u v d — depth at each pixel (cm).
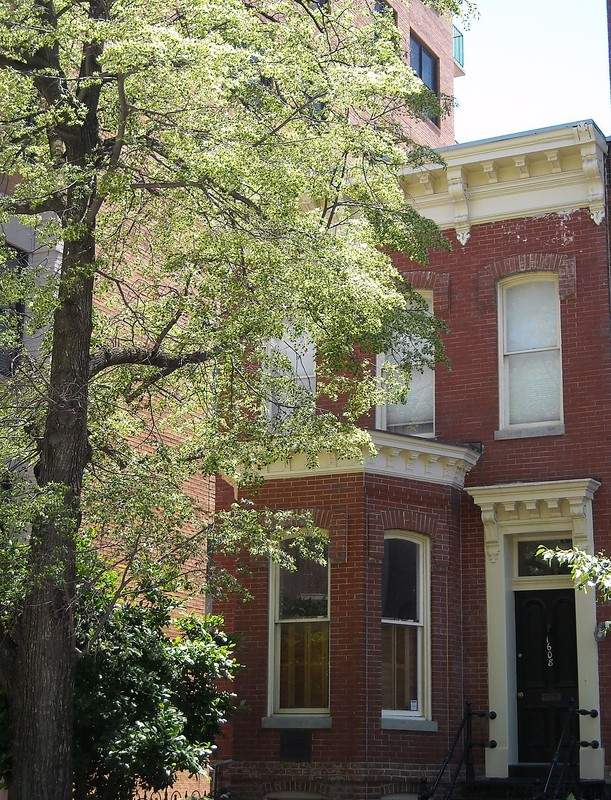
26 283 1347
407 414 2036
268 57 1324
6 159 1352
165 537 1348
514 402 1972
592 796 1673
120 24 1236
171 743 1345
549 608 1894
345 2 1570
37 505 1170
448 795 1653
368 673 1720
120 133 1301
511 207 2011
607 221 1938
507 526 1897
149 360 1412
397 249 1598
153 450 1861
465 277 2028
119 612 1418
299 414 1445
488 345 1992
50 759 1196
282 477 1841
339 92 1334
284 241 1313
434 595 1838
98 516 1342
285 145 1355
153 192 1401
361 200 1550
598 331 1909
